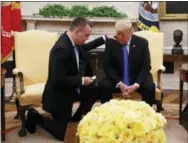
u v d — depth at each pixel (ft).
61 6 17.79
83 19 10.11
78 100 10.67
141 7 17.49
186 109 12.31
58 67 9.80
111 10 17.87
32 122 11.29
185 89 18.67
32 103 10.89
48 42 12.71
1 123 10.30
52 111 10.18
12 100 15.66
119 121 4.16
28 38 12.50
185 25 18.52
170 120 12.72
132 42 11.47
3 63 16.20
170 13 18.38
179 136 10.89
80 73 10.66
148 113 4.41
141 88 11.00
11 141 10.57
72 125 7.46
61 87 10.12
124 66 11.44
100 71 15.38
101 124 4.23
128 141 4.06
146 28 17.47
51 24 18.03
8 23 15.52
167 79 18.83
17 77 11.65
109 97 11.07
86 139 4.24
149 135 4.13
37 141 10.55
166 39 18.66
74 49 10.32
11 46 15.64
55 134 10.68
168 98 16.58
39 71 12.41
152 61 12.63
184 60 17.08
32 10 18.35
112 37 11.89
